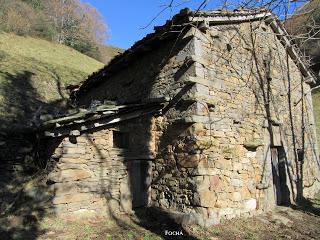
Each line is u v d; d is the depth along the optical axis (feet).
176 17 20.44
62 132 18.80
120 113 20.93
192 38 21.26
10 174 21.17
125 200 21.49
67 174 18.88
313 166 33.27
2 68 47.39
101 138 20.88
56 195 18.29
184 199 20.06
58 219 17.97
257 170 24.09
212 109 21.33
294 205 27.27
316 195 32.01
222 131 21.65
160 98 21.63
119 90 28.76
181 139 20.85
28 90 44.16
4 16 74.95
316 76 34.42
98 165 20.47
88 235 16.79
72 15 108.78
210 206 19.56
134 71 26.89
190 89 20.80
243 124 23.66
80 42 99.45
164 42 23.53
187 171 20.11
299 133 31.48
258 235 18.79
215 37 22.94
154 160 22.97
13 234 15.71
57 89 49.29
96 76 30.96
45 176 19.29
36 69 52.75
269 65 28.37
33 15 86.02
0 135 23.31
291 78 31.81
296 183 29.12
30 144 22.97
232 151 22.00
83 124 19.44
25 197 18.34
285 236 18.90
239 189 22.06
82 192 19.43
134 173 22.29
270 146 26.53
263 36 28.50
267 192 24.90
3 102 37.52
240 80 24.30
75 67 65.46
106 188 20.63
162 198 21.66
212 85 21.61
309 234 19.90
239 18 23.75
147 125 23.13
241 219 21.30
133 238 16.98
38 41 76.84
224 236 17.99
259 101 25.96
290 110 30.37
